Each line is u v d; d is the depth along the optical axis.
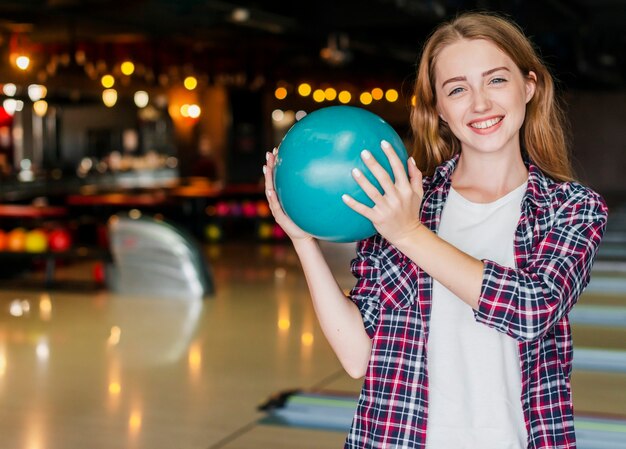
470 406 1.56
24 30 10.65
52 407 4.53
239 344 5.97
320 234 1.49
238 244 12.24
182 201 13.01
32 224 9.85
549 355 1.54
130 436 4.05
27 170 14.72
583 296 7.80
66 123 16.50
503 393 1.56
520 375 1.57
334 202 1.41
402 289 1.59
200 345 5.95
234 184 16.05
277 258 10.59
